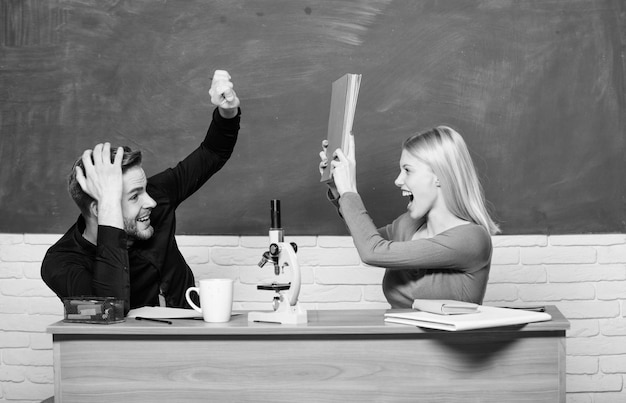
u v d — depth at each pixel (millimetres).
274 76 3188
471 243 1965
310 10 3182
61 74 3211
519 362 1713
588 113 3166
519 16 3168
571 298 3178
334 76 3182
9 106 3213
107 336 1724
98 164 1990
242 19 3189
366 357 1710
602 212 3164
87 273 2020
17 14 3211
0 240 3223
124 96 3199
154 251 2303
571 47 3168
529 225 3172
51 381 3236
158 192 2385
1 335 3234
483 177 3166
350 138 2035
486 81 3170
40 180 3211
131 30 3201
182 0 3193
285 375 1713
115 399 1723
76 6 3209
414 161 2070
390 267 1967
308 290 3197
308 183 3184
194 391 1717
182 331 1691
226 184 3195
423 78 3178
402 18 3180
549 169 3170
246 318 1841
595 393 3186
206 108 3193
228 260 3199
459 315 1711
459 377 1709
